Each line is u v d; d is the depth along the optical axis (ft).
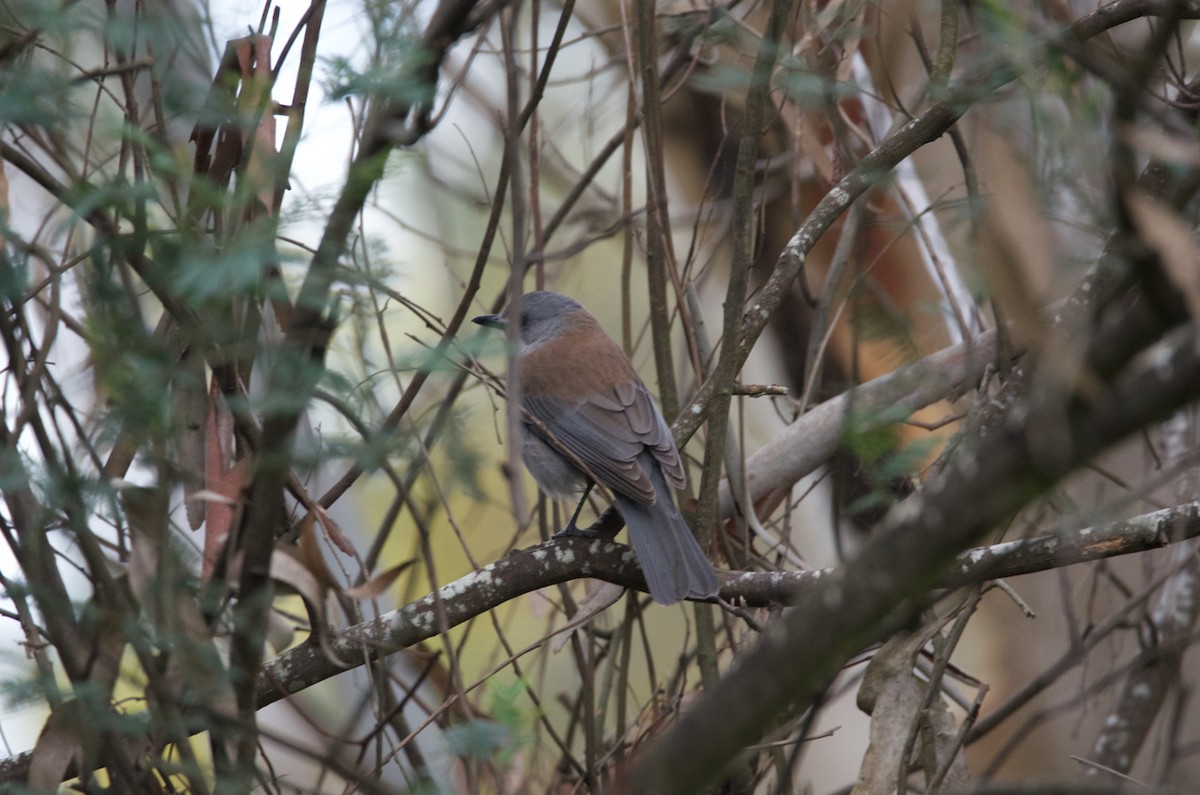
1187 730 40.86
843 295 34.65
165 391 16.20
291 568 18.20
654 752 13.70
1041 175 14.32
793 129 33.01
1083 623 40.06
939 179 33.68
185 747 17.22
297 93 19.07
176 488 20.45
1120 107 12.17
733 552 31.35
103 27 15.66
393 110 17.35
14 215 23.06
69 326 18.71
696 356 31.86
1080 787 20.39
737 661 25.79
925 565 12.11
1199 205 15.98
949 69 25.18
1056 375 10.96
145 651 16.78
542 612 33.09
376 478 22.82
